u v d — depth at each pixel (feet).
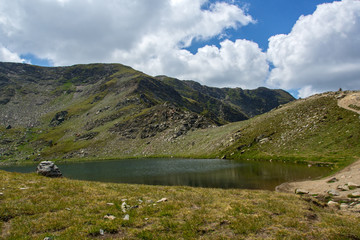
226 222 48.96
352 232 44.57
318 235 43.19
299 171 166.61
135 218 49.67
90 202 60.54
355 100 249.34
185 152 444.14
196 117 616.39
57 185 75.15
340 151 185.26
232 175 179.73
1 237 38.86
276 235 42.65
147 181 180.34
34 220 46.26
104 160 508.53
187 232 42.68
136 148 561.02
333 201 79.25
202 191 85.15
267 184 135.95
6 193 61.26
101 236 40.37
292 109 333.21
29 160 617.62
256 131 342.44
